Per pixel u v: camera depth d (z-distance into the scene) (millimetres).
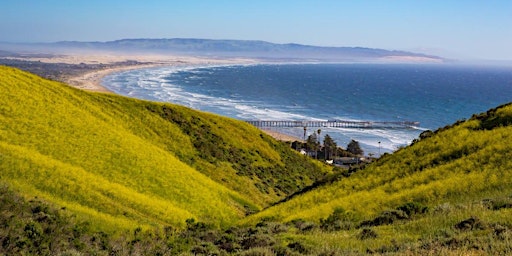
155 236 24500
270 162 66562
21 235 18344
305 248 16078
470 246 12141
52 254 17891
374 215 23938
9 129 36031
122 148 42125
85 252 19266
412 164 33219
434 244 13008
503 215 16297
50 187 27875
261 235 19453
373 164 38844
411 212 21438
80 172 32344
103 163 37656
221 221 37125
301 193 41094
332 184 38219
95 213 26500
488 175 25219
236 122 74875
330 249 14859
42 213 21328
